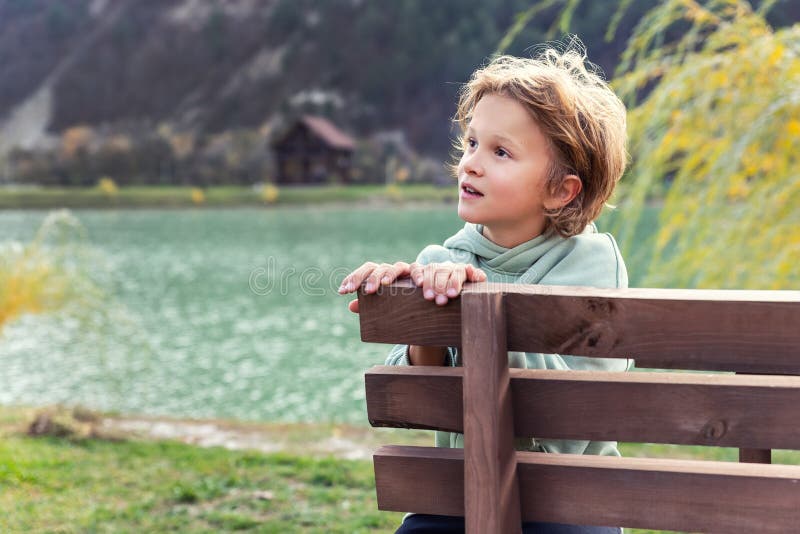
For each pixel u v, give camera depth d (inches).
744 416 39.2
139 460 177.9
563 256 55.1
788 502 38.8
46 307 258.5
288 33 4837.6
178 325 606.9
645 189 161.6
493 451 40.4
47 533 125.0
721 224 161.5
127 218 2193.7
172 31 4963.1
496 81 52.7
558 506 42.6
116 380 405.1
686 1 157.1
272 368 440.1
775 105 148.2
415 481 44.7
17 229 1770.4
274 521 131.4
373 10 4613.7
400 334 44.3
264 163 3705.7
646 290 41.6
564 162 52.6
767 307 38.4
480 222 54.2
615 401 41.1
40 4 5359.3
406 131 4065.0
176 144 3964.1
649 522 41.1
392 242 1393.9
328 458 174.1
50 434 203.2
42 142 4493.1
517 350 42.3
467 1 4288.9
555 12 1596.9
